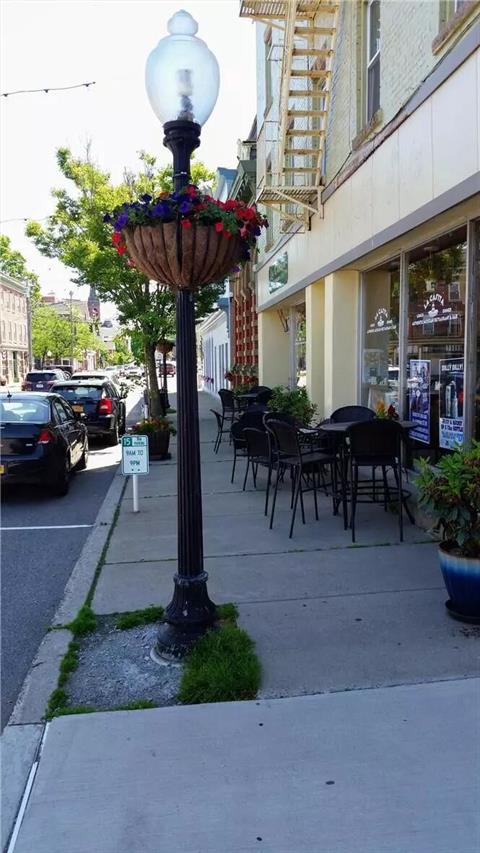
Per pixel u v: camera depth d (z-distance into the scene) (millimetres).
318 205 10250
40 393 10398
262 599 4992
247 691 3625
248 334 21297
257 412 9789
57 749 3180
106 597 5188
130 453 8133
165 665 4043
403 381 8102
